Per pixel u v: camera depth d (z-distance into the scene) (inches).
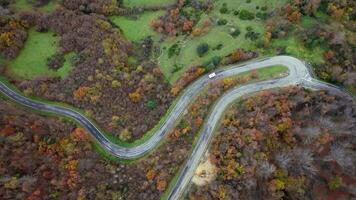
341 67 5492.1
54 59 5954.7
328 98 5211.6
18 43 5940.0
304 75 5447.8
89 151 5236.2
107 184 5128.0
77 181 4940.9
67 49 6018.7
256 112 4953.3
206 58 5792.3
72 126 5482.3
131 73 5846.5
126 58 5989.2
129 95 5654.5
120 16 6569.9
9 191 4613.7
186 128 5226.4
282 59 5565.9
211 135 5201.8
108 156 5398.6
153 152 5349.4
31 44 6077.8
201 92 5541.3
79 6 6481.3
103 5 6481.3
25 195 4680.1
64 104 5644.7
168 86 5767.7
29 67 5895.7
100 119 5526.6
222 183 4699.8
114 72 5792.3
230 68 5610.2
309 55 5556.1
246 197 4687.5
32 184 4726.9
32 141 5024.6
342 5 5831.7
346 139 5191.9
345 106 5280.5
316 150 5034.5
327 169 5206.7
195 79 5654.5
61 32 6171.3
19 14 6127.0
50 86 5693.9
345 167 5137.8
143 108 5649.6
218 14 6274.6
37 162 4923.7
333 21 5846.5
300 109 5177.2
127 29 6441.9
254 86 5418.3
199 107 5310.0
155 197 4970.5
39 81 5698.8
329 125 5036.9
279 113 4980.3
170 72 5871.1
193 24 6220.5
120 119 5536.4
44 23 6186.0
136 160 5354.3
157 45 6176.2
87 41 6038.4
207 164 5000.0
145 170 5177.2
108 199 5014.8
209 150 5093.5
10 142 4817.9
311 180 5078.7
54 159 5000.0
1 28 5876.0
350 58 5561.0
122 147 5447.8
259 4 6200.8
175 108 5551.2
